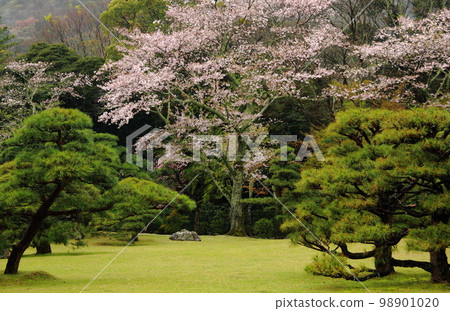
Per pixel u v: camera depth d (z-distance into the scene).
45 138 10.38
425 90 22.16
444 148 8.27
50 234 11.62
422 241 7.91
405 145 8.95
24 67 28.77
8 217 11.24
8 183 10.07
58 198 10.91
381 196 8.83
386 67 28.84
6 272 11.09
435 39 21.62
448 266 9.20
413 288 8.70
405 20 23.64
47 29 40.69
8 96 28.55
